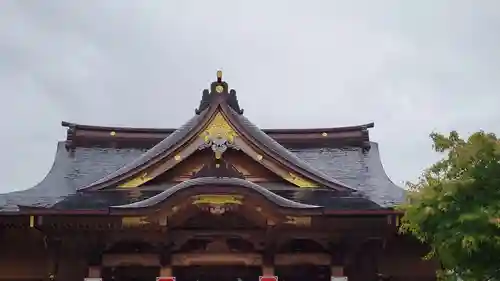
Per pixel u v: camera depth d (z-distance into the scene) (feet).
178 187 52.54
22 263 60.90
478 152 42.65
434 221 43.19
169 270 56.18
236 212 54.34
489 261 41.16
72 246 55.67
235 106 64.08
